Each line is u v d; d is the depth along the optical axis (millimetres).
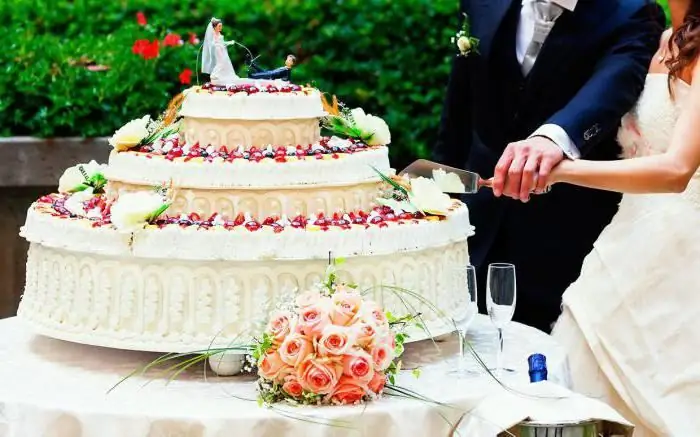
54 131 6922
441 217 3994
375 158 4125
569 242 5039
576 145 4359
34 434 3344
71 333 3809
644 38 4773
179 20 7430
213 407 3350
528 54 4965
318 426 3252
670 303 4340
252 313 3639
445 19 7301
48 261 3926
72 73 6969
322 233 3668
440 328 3910
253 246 3627
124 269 3707
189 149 4043
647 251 4398
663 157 4004
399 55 7293
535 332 4422
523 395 3441
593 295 4508
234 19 7309
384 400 3447
